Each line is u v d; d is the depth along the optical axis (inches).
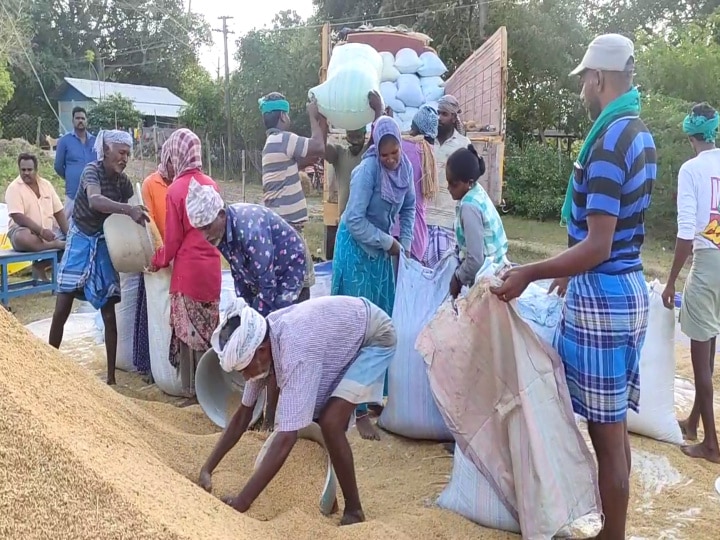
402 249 178.1
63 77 1443.2
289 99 983.6
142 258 197.8
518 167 703.7
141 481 100.2
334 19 944.3
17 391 102.5
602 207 112.7
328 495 130.2
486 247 160.4
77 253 204.7
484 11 810.8
